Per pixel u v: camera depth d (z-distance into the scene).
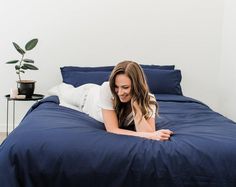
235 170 1.41
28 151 1.44
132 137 1.58
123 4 3.59
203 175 1.39
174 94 3.33
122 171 1.40
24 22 3.50
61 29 3.56
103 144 1.47
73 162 1.41
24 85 3.15
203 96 3.80
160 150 1.45
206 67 3.76
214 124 1.91
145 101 1.75
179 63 3.73
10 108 3.58
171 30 3.67
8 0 3.45
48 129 1.59
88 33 3.60
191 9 3.66
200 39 3.71
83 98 2.51
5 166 1.41
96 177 1.40
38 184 1.42
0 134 3.50
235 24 3.40
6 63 3.29
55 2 3.51
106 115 1.82
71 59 3.61
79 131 1.59
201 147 1.46
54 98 2.76
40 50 3.56
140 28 3.64
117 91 1.74
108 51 3.64
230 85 3.51
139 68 1.75
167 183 1.38
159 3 3.62
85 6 3.55
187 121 2.03
